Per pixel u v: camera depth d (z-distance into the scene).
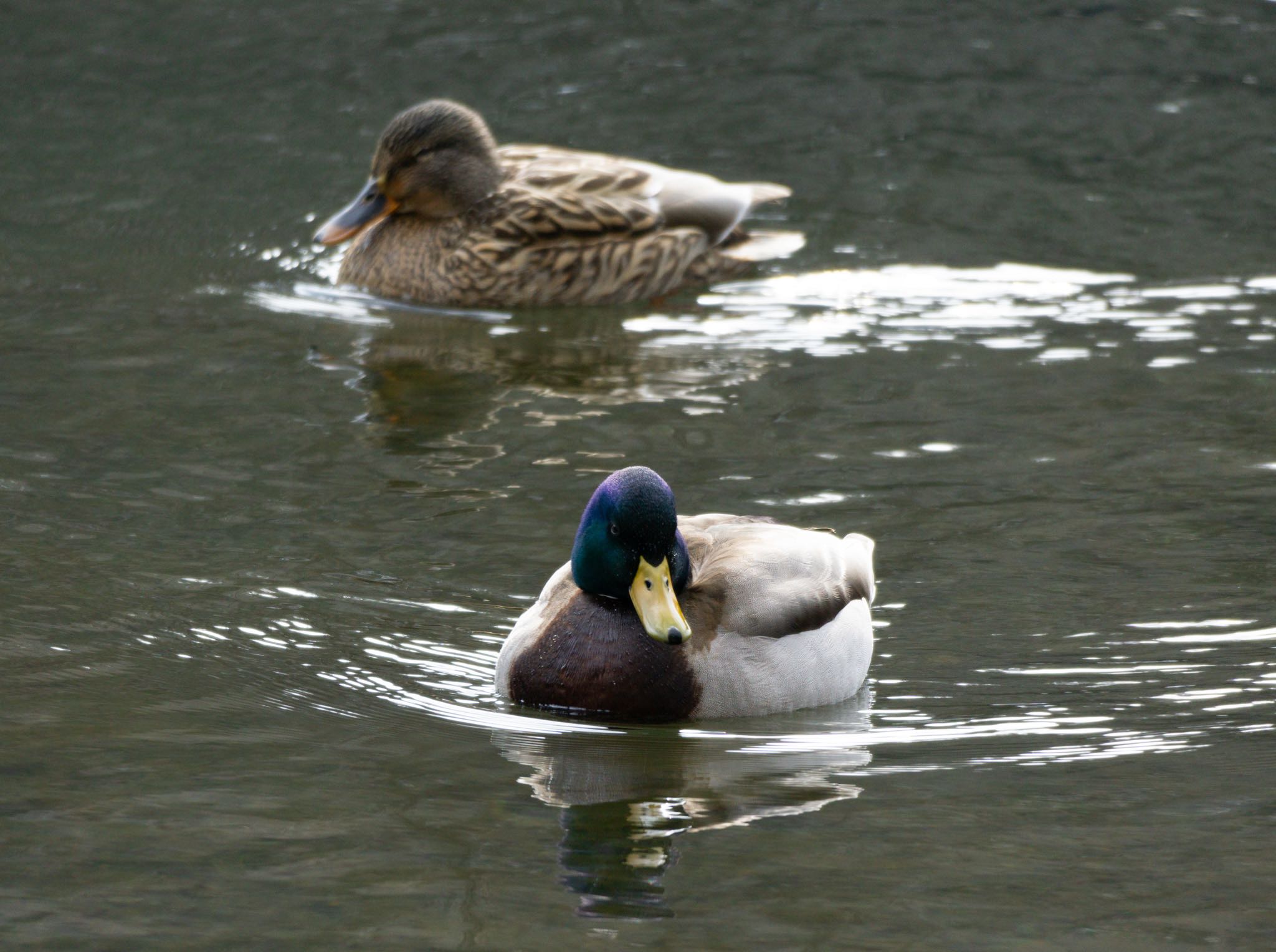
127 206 19.77
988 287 17.81
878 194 20.30
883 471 13.50
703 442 14.06
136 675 10.25
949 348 16.25
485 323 17.05
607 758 9.47
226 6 26.89
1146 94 23.28
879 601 11.48
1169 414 14.62
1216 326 16.70
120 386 15.07
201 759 9.26
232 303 17.30
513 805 8.84
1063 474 13.41
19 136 21.75
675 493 13.02
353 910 7.71
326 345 16.30
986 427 14.37
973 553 12.12
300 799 8.84
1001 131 22.14
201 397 14.86
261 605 11.23
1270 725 9.77
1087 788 9.05
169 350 16.00
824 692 10.24
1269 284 17.77
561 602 10.40
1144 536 12.33
